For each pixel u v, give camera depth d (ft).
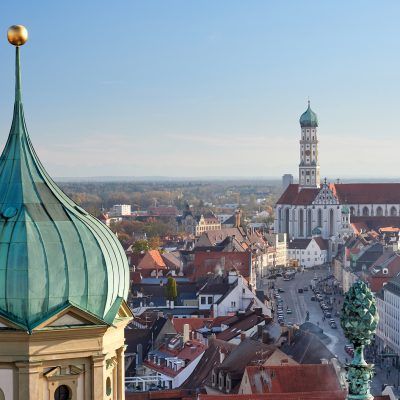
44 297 148.97
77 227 154.20
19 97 161.79
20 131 160.66
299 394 398.01
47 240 150.92
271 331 605.31
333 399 395.55
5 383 149.89
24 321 148.15
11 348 149.07
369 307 131.64
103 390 154.51
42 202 155.22
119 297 157.28
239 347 534.78
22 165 158.51
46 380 151.02
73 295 151.23
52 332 149.38
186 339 643.86
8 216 152.46
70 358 152.15
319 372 453.99
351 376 134.21
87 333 152.35
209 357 580.30
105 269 153.89
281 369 458.09
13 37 160.97
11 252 148.87
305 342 552.00
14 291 147.84
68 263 151.02
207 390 516.32
